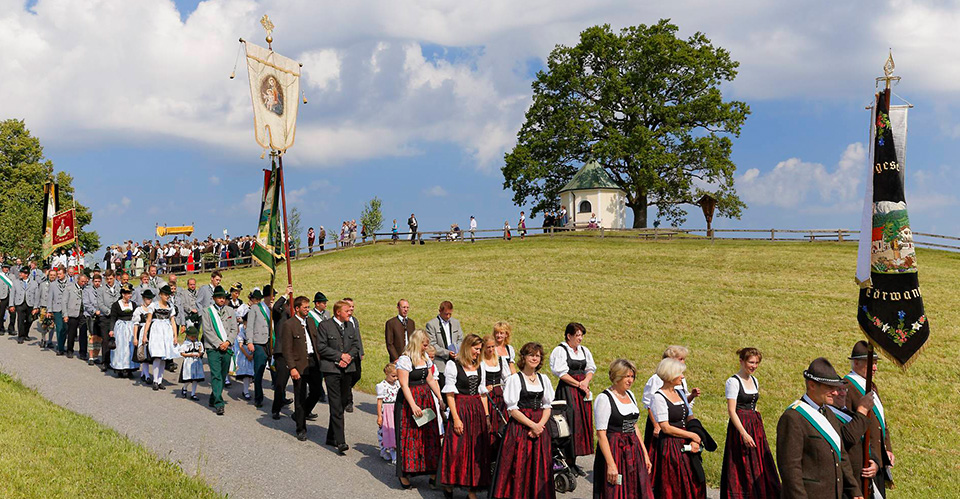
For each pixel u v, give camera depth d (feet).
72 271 64.75
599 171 180.14
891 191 25.08
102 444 32.45
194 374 47.96
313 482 31.09
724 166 171.63
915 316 24.44
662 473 26.55
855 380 25.34
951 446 44.55
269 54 52.80
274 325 48.21
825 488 20.72
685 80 177.17
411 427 31.35
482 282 102.78
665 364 26.94
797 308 81.00
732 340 69.82
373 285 103.30
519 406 27.17
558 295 92.12
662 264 110.93
